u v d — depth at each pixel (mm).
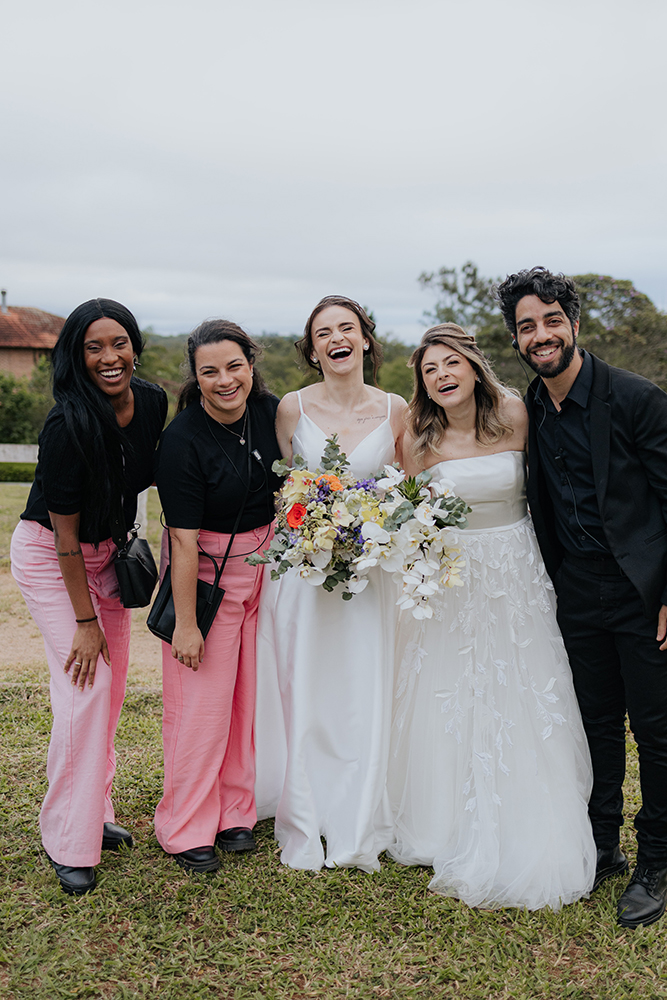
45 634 2760
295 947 2430
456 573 2711
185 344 2809
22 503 13148
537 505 2795
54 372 2547
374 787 2846
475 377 2885
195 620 2793
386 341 37688
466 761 2840
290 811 2906
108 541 2824
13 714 4199
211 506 2814
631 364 23016
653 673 2588
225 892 2697
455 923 2541
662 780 2596
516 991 2248
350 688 2914
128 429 2711
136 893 2703
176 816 2910
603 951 2422
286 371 41719
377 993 2248
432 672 2906
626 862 2887
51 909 2590
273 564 3020
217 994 2250
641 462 2566
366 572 2799
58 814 2715
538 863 2660
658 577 2533
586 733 2867
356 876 2807
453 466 2898
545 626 2877
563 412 2645
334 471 2811
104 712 2725
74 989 2240
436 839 2859
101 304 2543
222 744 2938
